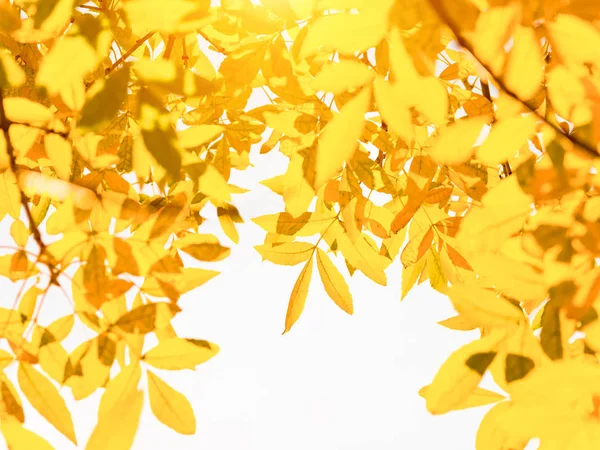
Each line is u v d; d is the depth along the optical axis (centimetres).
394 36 68
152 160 74
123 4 70
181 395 77
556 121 75
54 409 75
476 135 69
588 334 72
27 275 77
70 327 78
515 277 73
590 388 69
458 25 67
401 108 69
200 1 70
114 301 78
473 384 72
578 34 68
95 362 76
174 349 77
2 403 75
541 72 68
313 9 74
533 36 67
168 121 73
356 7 68
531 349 73
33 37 73
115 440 71
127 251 78
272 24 80
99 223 80
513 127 69
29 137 78
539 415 69
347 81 69
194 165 75
